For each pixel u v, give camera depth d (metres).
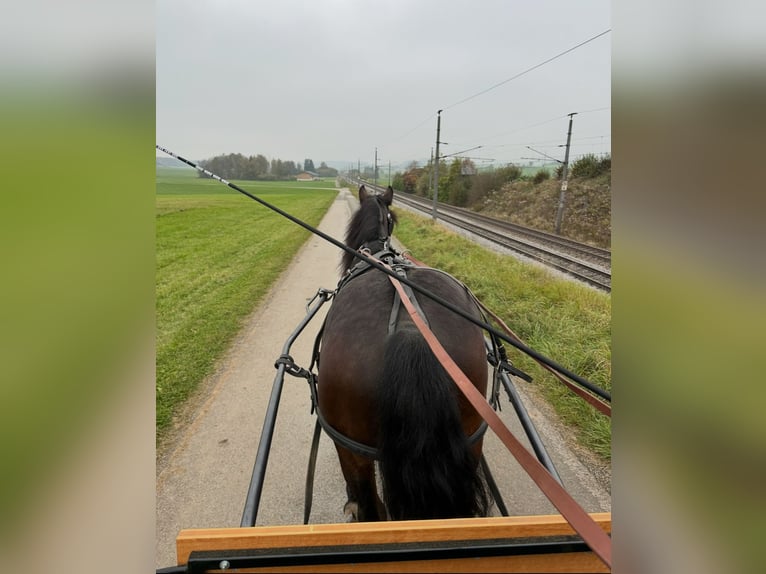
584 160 27.41
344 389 2.15
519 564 1.39
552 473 2.13
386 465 1.84
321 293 4.02
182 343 6.46
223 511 3.31
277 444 4.08
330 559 1.35
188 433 4.27
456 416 1.86
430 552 1.35
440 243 14.27
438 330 2.23
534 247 15.48
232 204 37.56
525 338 6.09
